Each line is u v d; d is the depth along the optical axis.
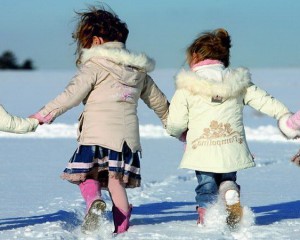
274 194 16.75
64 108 11.69
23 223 12.65
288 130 12.16
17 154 25.89
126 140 11.86
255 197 16.25
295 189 17.61
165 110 12.97
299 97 55.72
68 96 11.69
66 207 14.48
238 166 12.16
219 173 12.27
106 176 12.25
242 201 15.66
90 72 11.87
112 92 11.95
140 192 17.08
